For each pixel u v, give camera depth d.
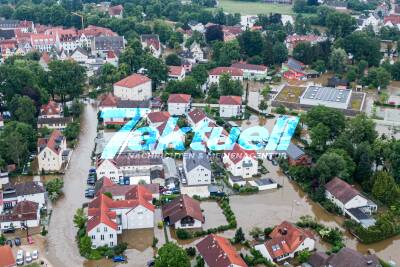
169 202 182.75
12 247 160.25
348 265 143.50
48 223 174.00
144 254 158.50
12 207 182.00
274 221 178.12
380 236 168.88
